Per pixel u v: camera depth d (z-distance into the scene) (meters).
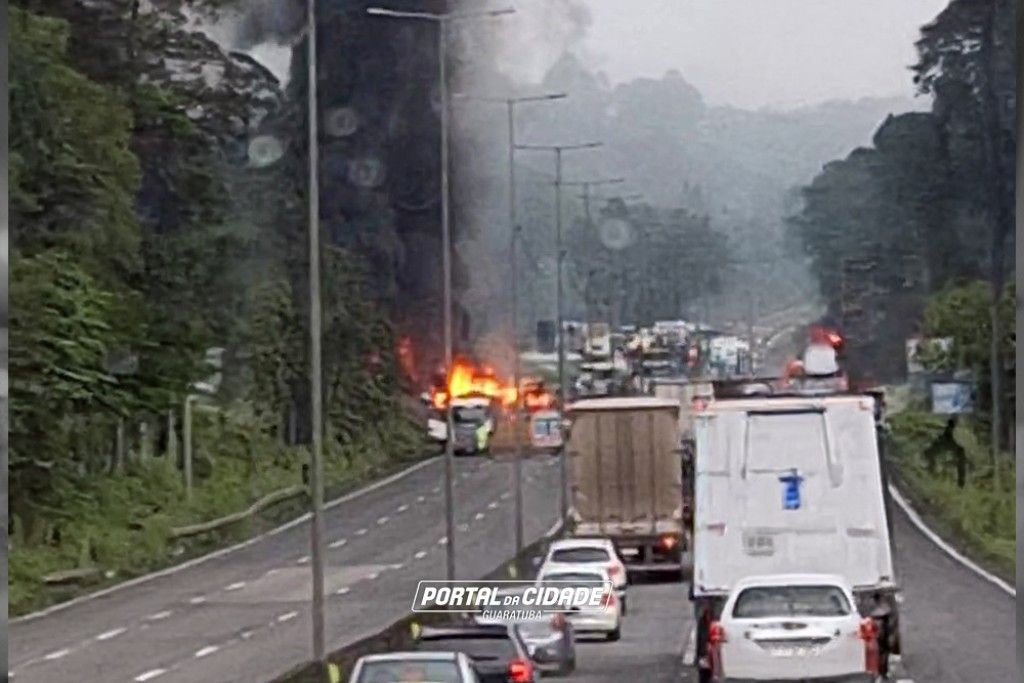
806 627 51.44
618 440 115.44
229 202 161.62
